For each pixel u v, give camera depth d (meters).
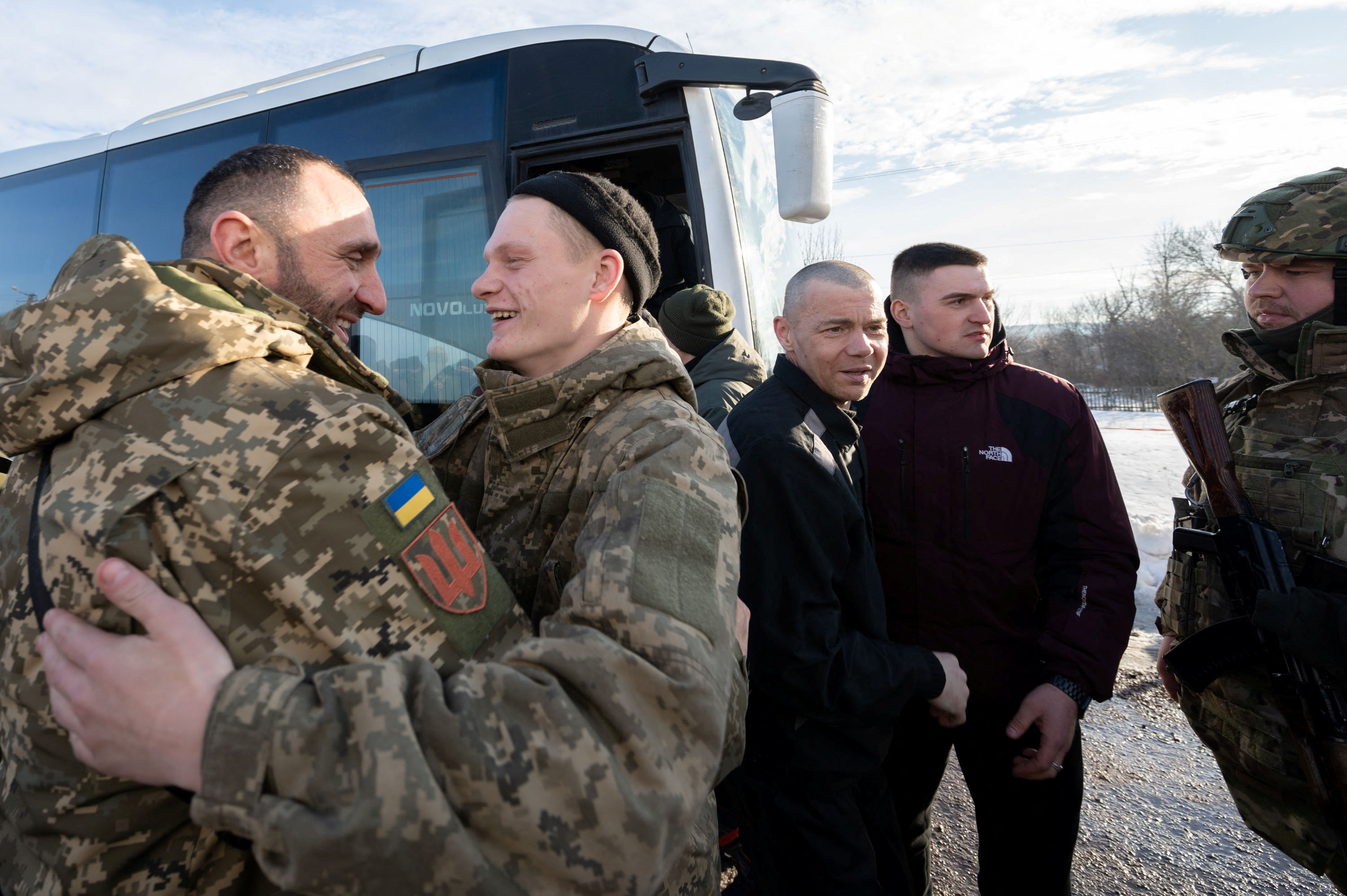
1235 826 2.48
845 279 1.63
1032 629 1.96
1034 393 1.97
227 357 0.79
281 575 0.70
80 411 0.76
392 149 3.22
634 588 0.77
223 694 0.64
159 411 0.75
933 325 2.01
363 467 0.78
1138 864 2.30
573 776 0.66
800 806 1.50
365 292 1.19
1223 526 1.69
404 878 0.60
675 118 2.84
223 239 1.03
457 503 1.22
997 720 1.92
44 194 4.05
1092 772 2.84
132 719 0.65
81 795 0.72
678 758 0.73
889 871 1.62
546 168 3.08
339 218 1.13
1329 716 1.48
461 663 0.79
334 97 3.35
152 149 3.78
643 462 0.92
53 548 0.72
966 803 2.74
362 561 0.75
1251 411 1.77
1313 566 1.55
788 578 1.45
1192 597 1.90
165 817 0.73
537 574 1.04
